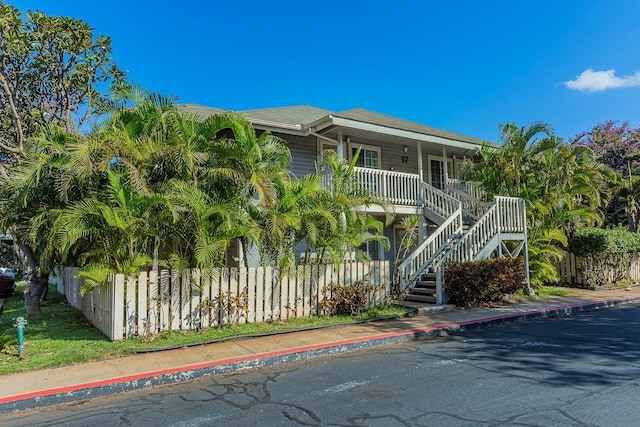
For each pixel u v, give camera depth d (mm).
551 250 14219
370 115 17109
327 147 15430
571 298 12953
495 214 13164
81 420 4391
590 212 14992
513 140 14422
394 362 6410
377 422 4074
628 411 4219
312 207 9156
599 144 25188
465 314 10133
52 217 8164
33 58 11812
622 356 6500
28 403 4762
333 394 4961
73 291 12102
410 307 10547
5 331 8438
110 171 7484
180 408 4641
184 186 7652
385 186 14156
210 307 8078
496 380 5367
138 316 7473
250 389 5250
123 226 7246
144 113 8633
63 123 12781
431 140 15344
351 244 9977
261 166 8906
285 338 7594
